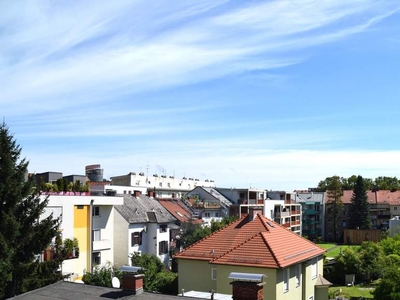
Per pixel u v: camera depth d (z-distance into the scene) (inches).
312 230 4832.7
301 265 1286.9
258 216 1382.9
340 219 4830.2
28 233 1264.8
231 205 3469.5
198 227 2461.9
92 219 1804.9
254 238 1227.9
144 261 1883.6
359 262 2325.3
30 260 1282.0
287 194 4293.8
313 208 4862.2
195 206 3034.0
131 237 2105.1
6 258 1179.9
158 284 1496.1
